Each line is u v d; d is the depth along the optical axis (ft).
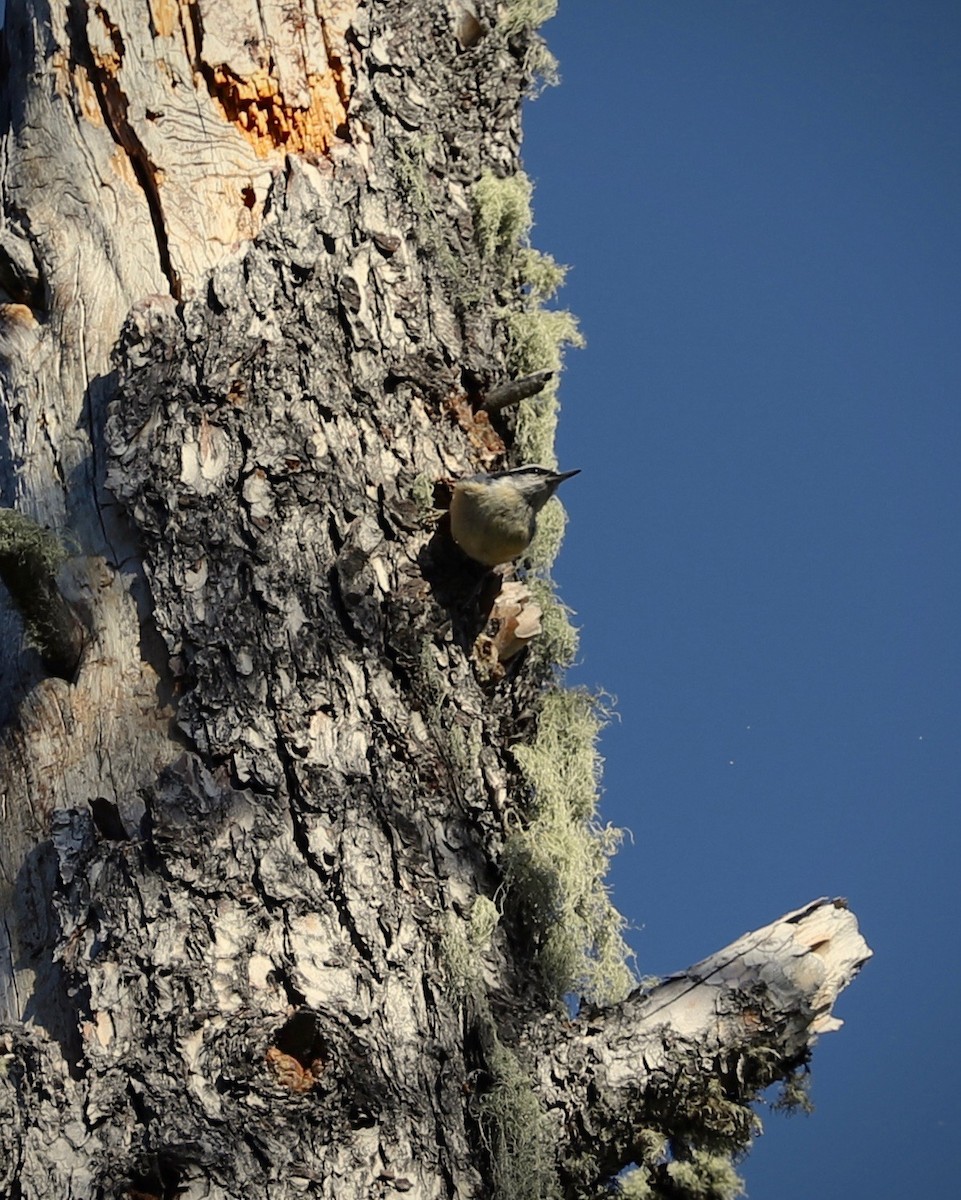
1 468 32.27
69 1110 31.78
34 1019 31.91
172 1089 31.76
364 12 32.58
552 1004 32.07
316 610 32.09
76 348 32.30
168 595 32.07
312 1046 31.83
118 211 32.37
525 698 32.35
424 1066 31.86
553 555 32.65
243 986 31.83
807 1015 32.04
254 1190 31.73
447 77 32.68
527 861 32.12
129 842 31.94
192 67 32.45
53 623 32.01
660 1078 31.99
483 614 32.27
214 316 32.22
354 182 32.42
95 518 32.14
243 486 32.12
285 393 32.19
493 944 32.04
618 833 32.37
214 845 31.91
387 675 32.12
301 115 32.48
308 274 32.30
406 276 32.42
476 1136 31.89
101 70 32.42
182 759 31.96
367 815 31.99
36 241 32.37
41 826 32.01
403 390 32.35
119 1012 31.81
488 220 32.58
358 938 31.91
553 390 32.60
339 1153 31.76
